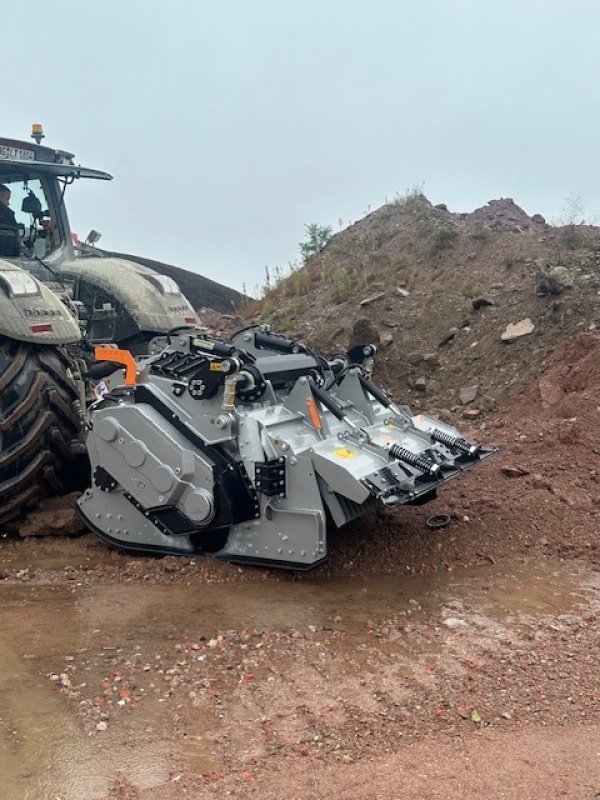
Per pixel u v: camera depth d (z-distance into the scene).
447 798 2.64
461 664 3.61
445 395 8.33
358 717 3.15
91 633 3.89
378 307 10.15
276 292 13.41
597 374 7.25
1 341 5.04
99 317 6.50
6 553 5.04
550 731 3.06
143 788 2.71
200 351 4.67
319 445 4.42
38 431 4.98
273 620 4.04
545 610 4.21
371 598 4.35
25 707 3.21
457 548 5.00
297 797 2.65
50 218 6.82
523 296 8.92
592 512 5.43
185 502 4.51
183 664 3.56
